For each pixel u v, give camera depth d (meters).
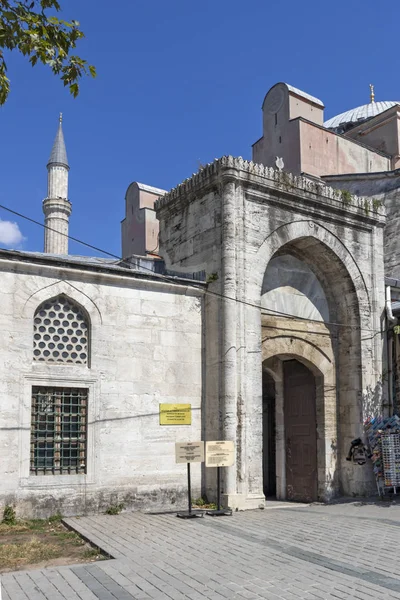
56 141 41.91
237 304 16.52
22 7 8.68
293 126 28.00
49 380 14.46
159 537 11.62
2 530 12.70
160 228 19.59
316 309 19.70
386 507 16.48
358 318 19.64
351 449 18.83
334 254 19.38
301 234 18.41
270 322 18.36
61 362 14.88
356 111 36.84
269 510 15.76
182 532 12.16
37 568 9.54
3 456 13.61
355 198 19.88
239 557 9.88
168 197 19.11
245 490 15.80
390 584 8.23
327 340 19.67
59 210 40.44
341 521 13.61
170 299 16.53
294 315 19.05
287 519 13.97
